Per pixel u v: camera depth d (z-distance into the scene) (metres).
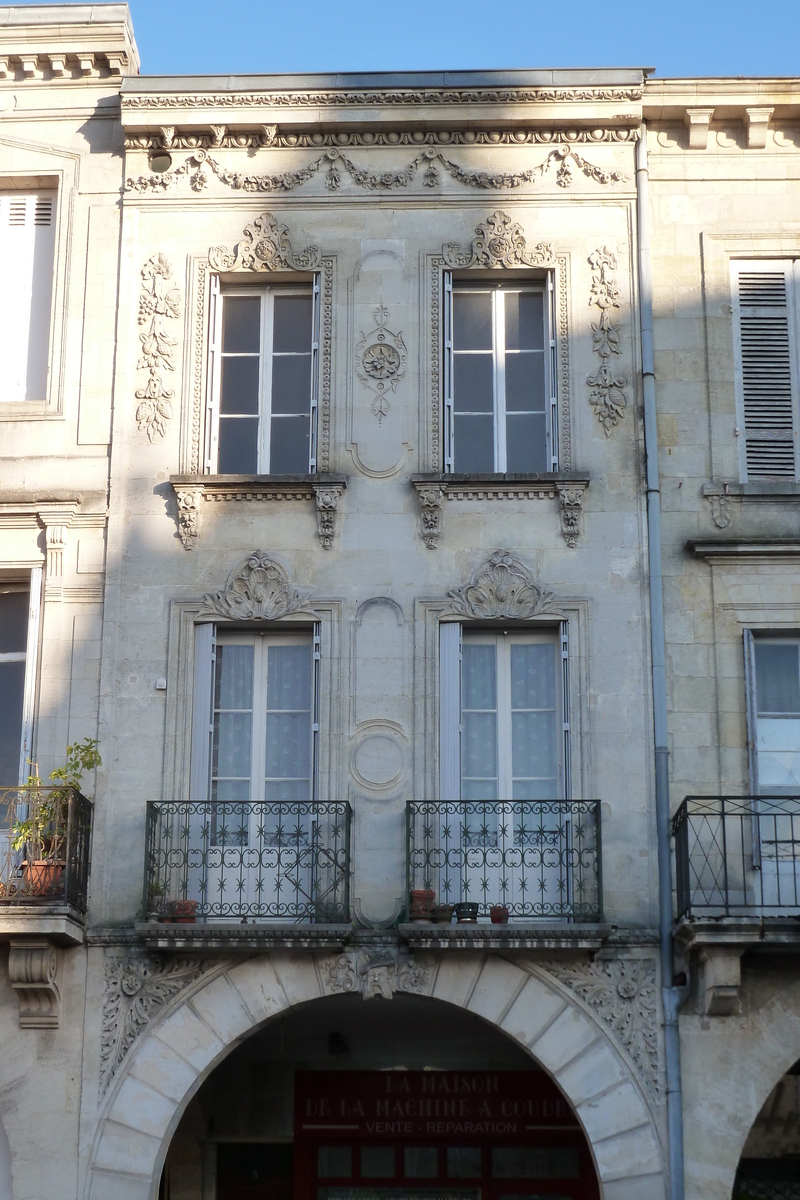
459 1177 19.34
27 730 17.77
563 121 19.19
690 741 17.47
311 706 17.92
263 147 19.39
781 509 18.22
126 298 19.05
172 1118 16.52
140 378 18.80
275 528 18.23
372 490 18.31
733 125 19.44
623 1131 16.28
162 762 17.56
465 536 18.14
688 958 16.69
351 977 16.78
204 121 19.27
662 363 18.70
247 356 19.17
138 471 18.48
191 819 17.42
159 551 18.22
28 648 18.06
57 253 19.30
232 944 16.58
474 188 19.20
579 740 17.48
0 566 18.34
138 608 18.05
